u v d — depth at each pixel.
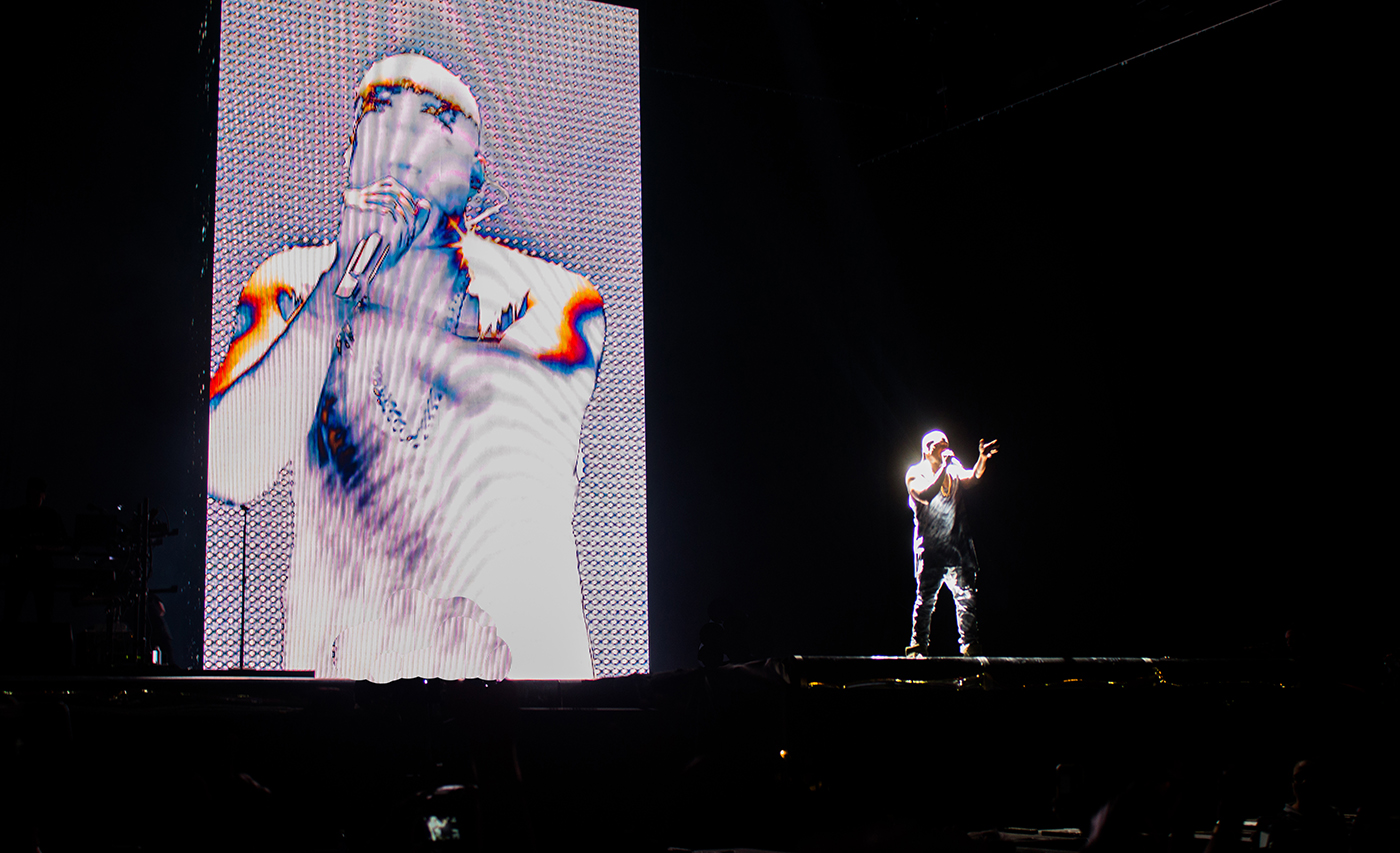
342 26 7.32
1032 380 8.23
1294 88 6.54
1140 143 7.50
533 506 7.35
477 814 1.98
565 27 7.95
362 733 4.00
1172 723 5.32
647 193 9.10
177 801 3.86
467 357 7.32
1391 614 5.97
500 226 7.57
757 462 9.20
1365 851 3.51
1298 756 5.39
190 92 7.79
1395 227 6.00
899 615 9.26
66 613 7.26
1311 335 6.43
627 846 4.21
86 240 7.51
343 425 6.98
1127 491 7.56
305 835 3.90
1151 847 2.07
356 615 6.85
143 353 7.56
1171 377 7.29
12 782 2.98
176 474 7.54
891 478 9.34
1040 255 8.20
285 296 7.00
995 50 8.56
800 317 9.47
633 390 7.86
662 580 8.79
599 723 4.30
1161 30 7.50
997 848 2.03
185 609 7.43
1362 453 6.17
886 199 9.36
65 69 7.54
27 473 7.23
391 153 7.32
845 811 4.55
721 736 4.47
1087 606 7.77
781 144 9.55
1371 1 6.13
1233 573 6.88
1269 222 6.68
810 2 8.59
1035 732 5.05
